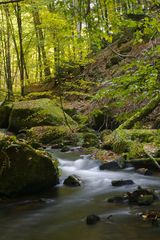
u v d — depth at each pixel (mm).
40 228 5652
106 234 5254
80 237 5223
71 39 5449
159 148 8992
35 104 14672
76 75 18922
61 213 6254
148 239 4996
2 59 26453
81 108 15719
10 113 14906
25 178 7207
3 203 6809
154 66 5066
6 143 7324
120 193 7164
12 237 5328
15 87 28766
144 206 6262
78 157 10172
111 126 12945
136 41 5738
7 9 20250
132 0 4871
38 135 12422
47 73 18359
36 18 20031
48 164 7531
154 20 5004
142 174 8297
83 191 7465
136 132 10047
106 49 20625
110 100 13523
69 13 4855
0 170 7086
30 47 23703
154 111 12078
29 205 6684
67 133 12219
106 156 9836
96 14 4891
